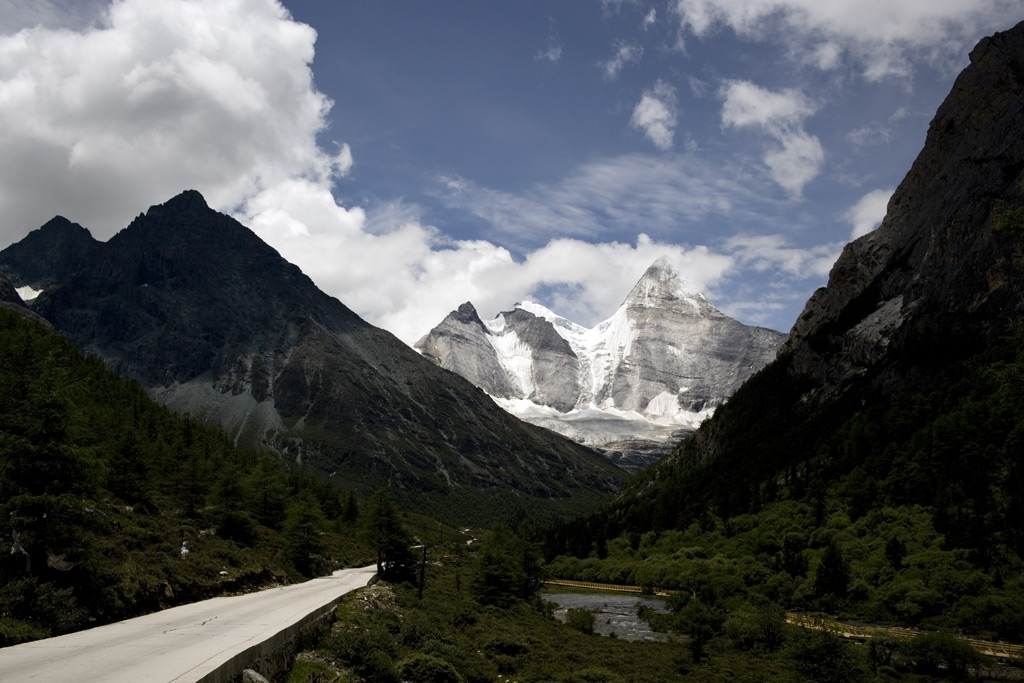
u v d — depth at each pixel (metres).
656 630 88.19
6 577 30.06
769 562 112.75
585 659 60.59
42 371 35.72
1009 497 90.44
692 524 148.25
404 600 63.81
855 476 124.31
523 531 157.12
